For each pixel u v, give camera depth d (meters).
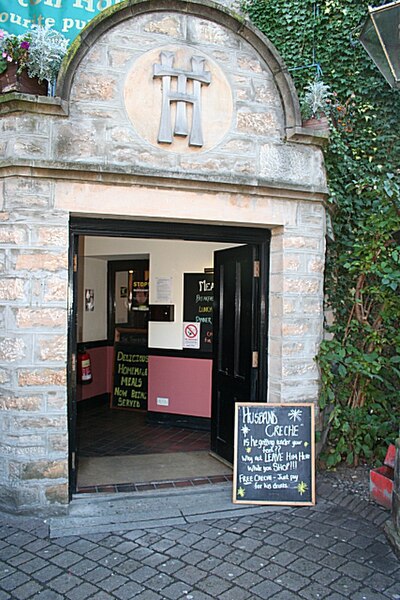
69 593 2.67
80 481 4.18
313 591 2.71
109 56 3.57
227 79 3.82
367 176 4.79
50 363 3.52
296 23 5.05
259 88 3.91
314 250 4.13
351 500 3.84
